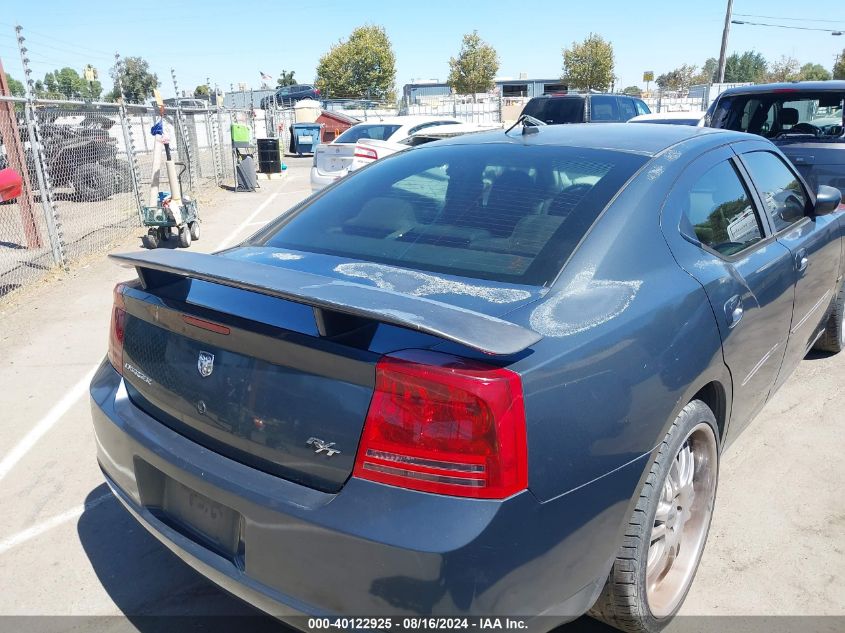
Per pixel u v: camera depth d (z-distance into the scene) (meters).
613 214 2.35
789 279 3.18
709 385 2.58
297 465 1.85
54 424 4.20
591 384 1.91
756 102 7.86
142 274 2.31
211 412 2.04
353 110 39.66
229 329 1.98
